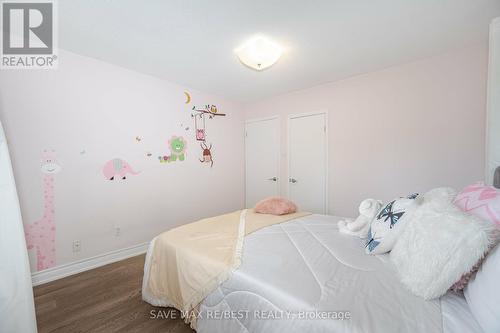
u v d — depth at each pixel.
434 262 0.84
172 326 1.45
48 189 2.05
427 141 2.38
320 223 1.92
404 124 2.51
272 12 1.60
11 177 1.32
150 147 2.78
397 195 2.57
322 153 3.15
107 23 1.72
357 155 2.85
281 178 3.61
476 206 0.98
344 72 2.70
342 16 1.65
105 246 2.42
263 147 3.82
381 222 1.31
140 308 1.63
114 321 1.50
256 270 1.13
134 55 2.24
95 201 2.34
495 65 1.52
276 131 3.64
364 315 0.79
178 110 3.07
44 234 2.04
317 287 0.97
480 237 0.77
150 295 1.59
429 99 2.35
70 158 2.17
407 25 1.77
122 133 2.53
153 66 2.51
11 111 1.87
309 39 1.96
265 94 3.55
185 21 1.70
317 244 1.45
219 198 3.66
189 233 1.69
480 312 0.71
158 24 1.74
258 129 3.88
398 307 0.82
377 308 0.82
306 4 1.52
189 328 1.43
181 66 2.51
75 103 2.19
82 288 1.91
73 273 2.18
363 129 2.79
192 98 3.24
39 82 1.99
